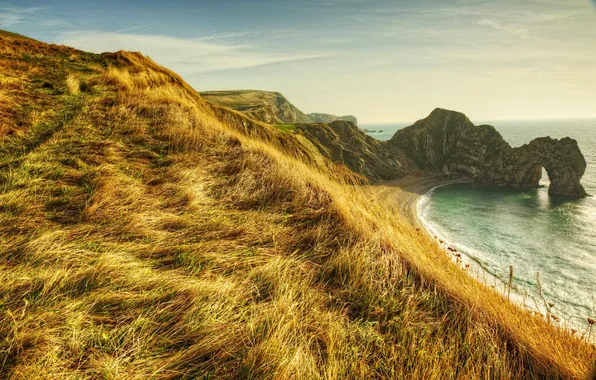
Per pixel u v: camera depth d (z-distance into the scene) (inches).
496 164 3176.7
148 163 230.1
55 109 301.3
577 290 1029.8
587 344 109.2
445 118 3801.7
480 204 2321.6
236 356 84.9
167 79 646.5
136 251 129.5
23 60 456.1
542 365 96.0
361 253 142.0
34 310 90.0
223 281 115.0
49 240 122.3
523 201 2425.0
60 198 158.9
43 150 212.2
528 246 1462.8
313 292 119.4
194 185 200.1
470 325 109.3
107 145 239.8
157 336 88.3
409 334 102.0
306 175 238.5
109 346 82.3
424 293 125.0
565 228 1748.3
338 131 3117.6
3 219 134.6
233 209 185.5
